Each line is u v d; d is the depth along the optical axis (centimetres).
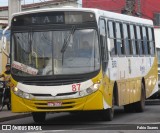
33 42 1683
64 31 1669
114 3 5988
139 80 2227
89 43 1656
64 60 1650
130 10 4066
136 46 2197
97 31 1661
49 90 1638
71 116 2094
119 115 2106
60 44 1662
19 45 1698
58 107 1636
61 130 1547
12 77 1686
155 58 2550
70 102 1633
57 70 1645
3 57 3183
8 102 2259
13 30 1712
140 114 2156
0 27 3609
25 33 1698
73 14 1673
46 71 1652
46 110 1644
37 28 1686
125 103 1988
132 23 2158
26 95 1659
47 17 1684
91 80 1631
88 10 1670
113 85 1825
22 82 1667
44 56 1664
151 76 2461
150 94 2444
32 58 1675
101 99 1645
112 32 1852
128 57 2053
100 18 1711
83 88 1627
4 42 1727
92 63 1644
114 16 1903
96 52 1652
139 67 2231
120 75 1920
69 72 1639
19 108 1670
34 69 1662
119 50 1930
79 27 1667
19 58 1689
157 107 2566
